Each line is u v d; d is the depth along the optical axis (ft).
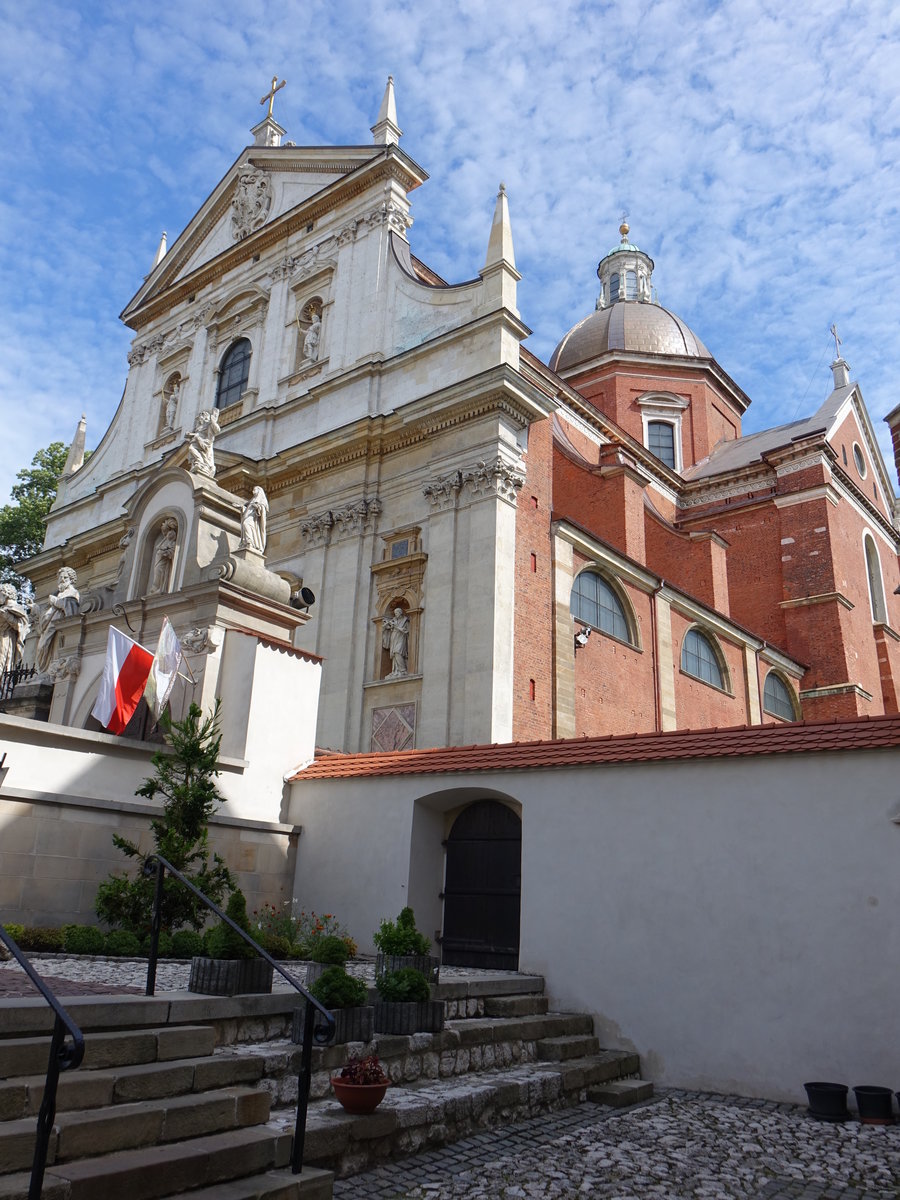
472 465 71.05
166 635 47.91
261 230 99.14
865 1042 28.68
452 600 68.80
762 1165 22.76
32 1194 13.74
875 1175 22.06
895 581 140.67
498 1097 25.52
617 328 152.35
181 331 108.78
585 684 75.00
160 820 40.32
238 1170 18.21
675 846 33.91
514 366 72.90
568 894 36.04
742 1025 30.89
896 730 30.81
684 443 143.64
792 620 119.96
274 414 88.58
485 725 63.31
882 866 29.66
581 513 93.76
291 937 40.63
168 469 61.21
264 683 48.83
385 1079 22.34
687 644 93.76
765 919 31.37
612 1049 33.17
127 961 33.09
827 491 122.11
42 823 37.24
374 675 72.33
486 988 32.17
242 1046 23.08
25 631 70.49
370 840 43.65
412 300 81.97
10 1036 18.47
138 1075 18.94
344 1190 20.15
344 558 76.95
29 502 137.08
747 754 32.86
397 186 89.35
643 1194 20.54
